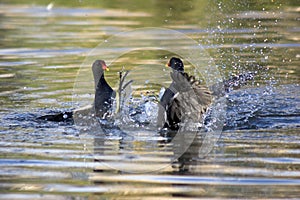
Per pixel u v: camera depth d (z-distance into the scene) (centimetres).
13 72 1549
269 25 1981
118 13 2312
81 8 2462
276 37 1842
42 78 1491
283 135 1070
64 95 1352
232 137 1064
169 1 2478
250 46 1755
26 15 2364
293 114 1211
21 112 1226
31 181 849
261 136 1066
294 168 894
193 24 2042
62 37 1950
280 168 895
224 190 816
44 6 2542
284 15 2091
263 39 1823
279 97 1323
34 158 950
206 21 2073
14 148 1002
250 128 1123
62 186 836
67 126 1149
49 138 1065
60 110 1244
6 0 2686
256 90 1374
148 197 794
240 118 1178
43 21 2238
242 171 886
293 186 826
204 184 840
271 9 2158
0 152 980
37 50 1783
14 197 794
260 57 1642
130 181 855
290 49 1722
